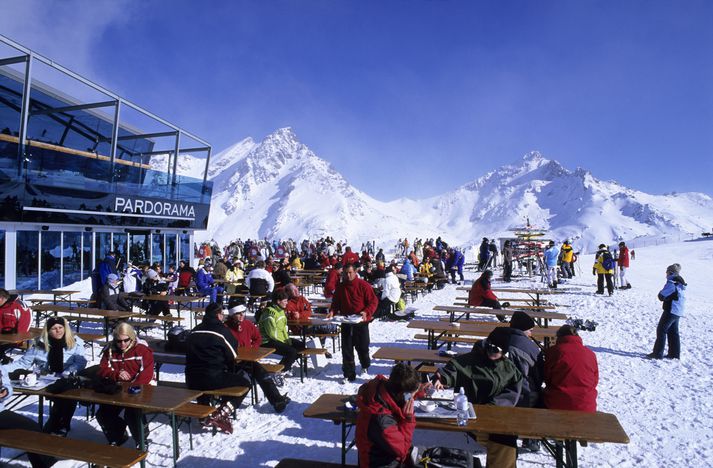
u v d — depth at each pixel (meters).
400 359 6.37
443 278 21.09
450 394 6.54
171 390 4.73
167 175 21.53
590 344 9.67
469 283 23.42
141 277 15.21
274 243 36.50
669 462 4.57
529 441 4.78
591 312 13.52
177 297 11.03
